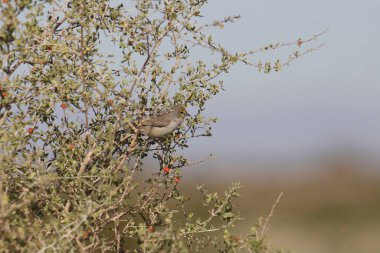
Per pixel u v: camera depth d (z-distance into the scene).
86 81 15.69
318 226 47.75
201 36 15.79
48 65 15.94
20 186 14.04
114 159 15.30
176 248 13.84
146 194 15.95
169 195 16.36
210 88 16.23
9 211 12.51
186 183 18.27
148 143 16.83
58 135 15.74
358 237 44.38
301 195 56.94
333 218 49.56
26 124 14.54
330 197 55.56
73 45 15.88
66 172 15.11
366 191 56.03
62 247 12.52
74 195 15.04
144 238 14.05
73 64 15.90
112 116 16.20
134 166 15.54
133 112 16.14
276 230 47.12
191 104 16.47
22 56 14.77
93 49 15.77
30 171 13.98
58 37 15.89
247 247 14.18
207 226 16.06
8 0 14.08
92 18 16.05
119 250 15.62
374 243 43.09
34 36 14.70
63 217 14.62
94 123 16.02
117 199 14.52
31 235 13.19
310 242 44.22
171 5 15.48
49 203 14.73
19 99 15.00
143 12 15.44
